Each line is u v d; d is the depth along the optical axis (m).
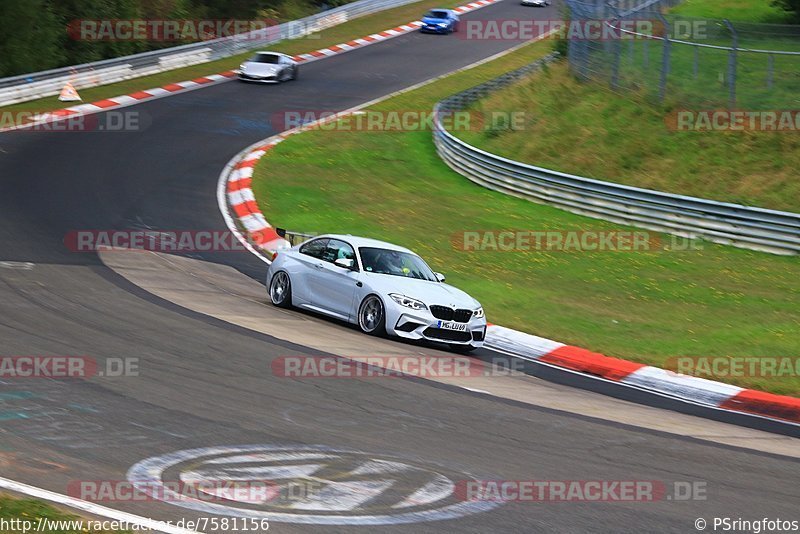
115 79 150.38
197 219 86.62
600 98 120.56
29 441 28.86
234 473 27.64
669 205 91.69
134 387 36.16
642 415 42.62
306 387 39.25
